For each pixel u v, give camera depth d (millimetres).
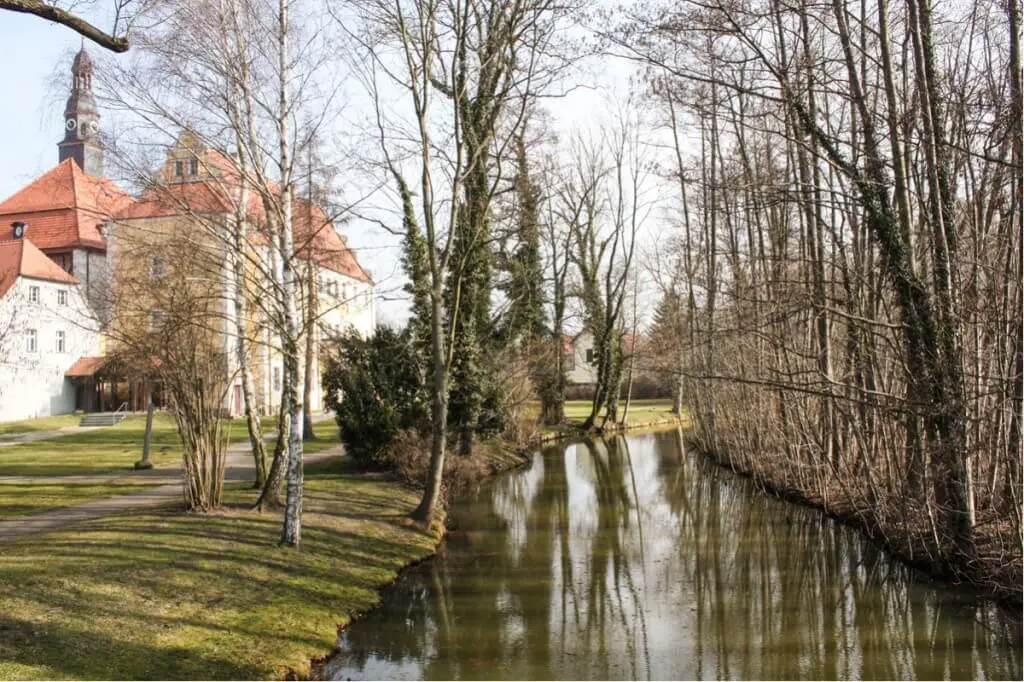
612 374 40969
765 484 21188
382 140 13719
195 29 11047
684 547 14734
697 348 28625
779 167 19297
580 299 40312
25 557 9617
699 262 29797
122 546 10477
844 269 14961
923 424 12703
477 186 16328
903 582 11992
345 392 20312
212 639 8148
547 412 40281
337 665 8484
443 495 17859
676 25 12992
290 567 10883
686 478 24531
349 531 13367
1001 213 12938
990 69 13875
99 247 42688
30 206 43375
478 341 21953
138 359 14734
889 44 12852
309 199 13148
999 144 12320
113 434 31250
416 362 20312
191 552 10602
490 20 14742
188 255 13266
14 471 19594
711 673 8375
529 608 10781
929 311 11883
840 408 14781
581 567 13141
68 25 6680
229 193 12664
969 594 11188
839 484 16578
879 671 8398
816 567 13094
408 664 8531
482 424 23812
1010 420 11117
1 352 25859
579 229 40094
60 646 7109
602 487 22672
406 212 20266
